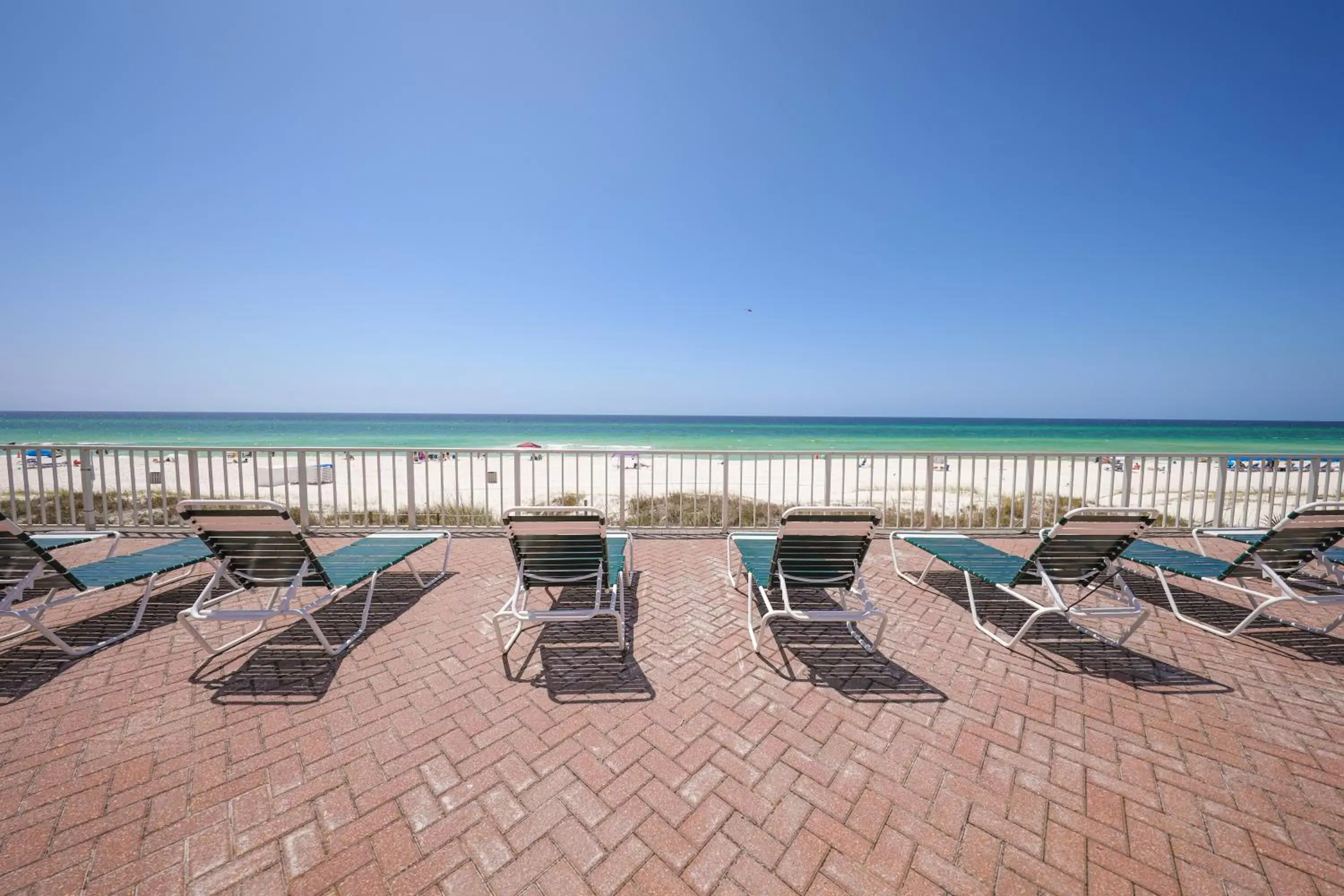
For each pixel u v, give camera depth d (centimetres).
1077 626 395
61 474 1698
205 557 429
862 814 215
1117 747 256
